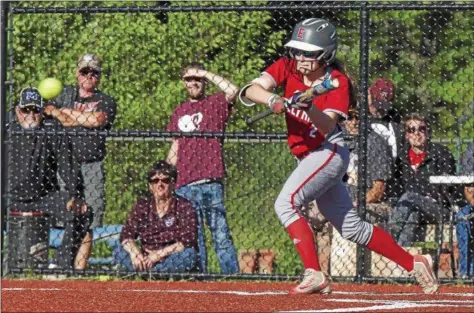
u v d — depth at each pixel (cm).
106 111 2625
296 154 1770
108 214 2981
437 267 2409
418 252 2436
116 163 2989
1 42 2533
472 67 3231
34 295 1797
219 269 2645
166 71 3206
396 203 2459
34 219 2514
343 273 2467
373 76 3212
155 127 3175
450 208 2472
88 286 2181
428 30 3234
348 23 3231
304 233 1783
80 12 2489
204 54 3231
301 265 2828
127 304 1612
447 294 1991
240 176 2945
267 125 3048
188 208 2509
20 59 3111
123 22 3203
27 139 2508
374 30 3219
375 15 3219
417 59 3191
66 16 3166
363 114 2377
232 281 2431
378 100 2495
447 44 3231
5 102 2523
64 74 3136
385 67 3228
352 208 1838
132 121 3175
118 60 3192
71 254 2520
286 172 2941
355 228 1839
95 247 2748
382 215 2459
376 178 2445
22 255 2511
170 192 2508
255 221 2912
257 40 3244
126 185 2984
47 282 2308
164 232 2500
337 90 1722
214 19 3219
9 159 2519
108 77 3183
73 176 2528
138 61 3198
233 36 3228
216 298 1762
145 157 2992
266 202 2922
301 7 2400
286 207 1773
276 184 2922
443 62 3231
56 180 2541
